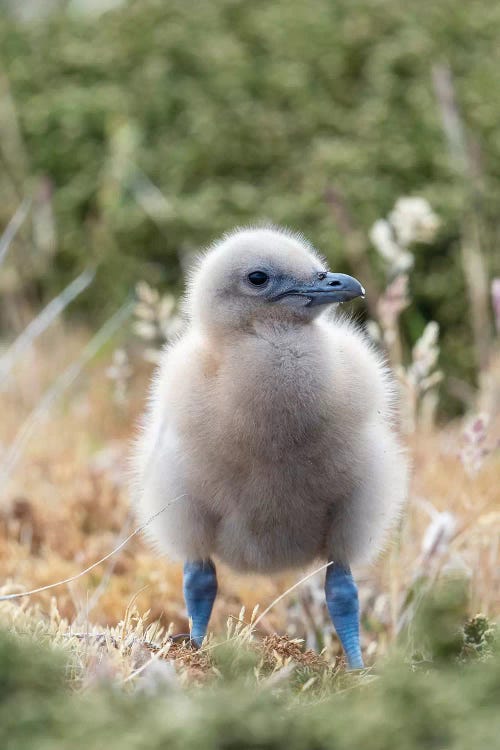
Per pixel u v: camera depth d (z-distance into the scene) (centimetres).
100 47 2153
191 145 1959
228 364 781
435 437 1359
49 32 2236
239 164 1942
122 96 2055
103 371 1716
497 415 1319
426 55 1961
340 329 866
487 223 1778
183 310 880
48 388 1675
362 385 784
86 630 765
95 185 2011
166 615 1003
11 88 2152
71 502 1226
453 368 1697
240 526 804
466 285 1727
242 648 668
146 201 1906
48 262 1952
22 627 698
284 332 795
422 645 755
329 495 791
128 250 1911
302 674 667
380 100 1922
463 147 1579
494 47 1992
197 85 2033
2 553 1116
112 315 1880
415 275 1742
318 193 1827
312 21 2041
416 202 1189
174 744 441
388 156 1858
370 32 2009
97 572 1076
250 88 2006
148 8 2136
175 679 588
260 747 445
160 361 870
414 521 1091
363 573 1056
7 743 458
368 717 459
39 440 1450
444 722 456
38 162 2069
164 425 803
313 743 449
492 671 494
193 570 844
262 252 807
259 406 760
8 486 1274
